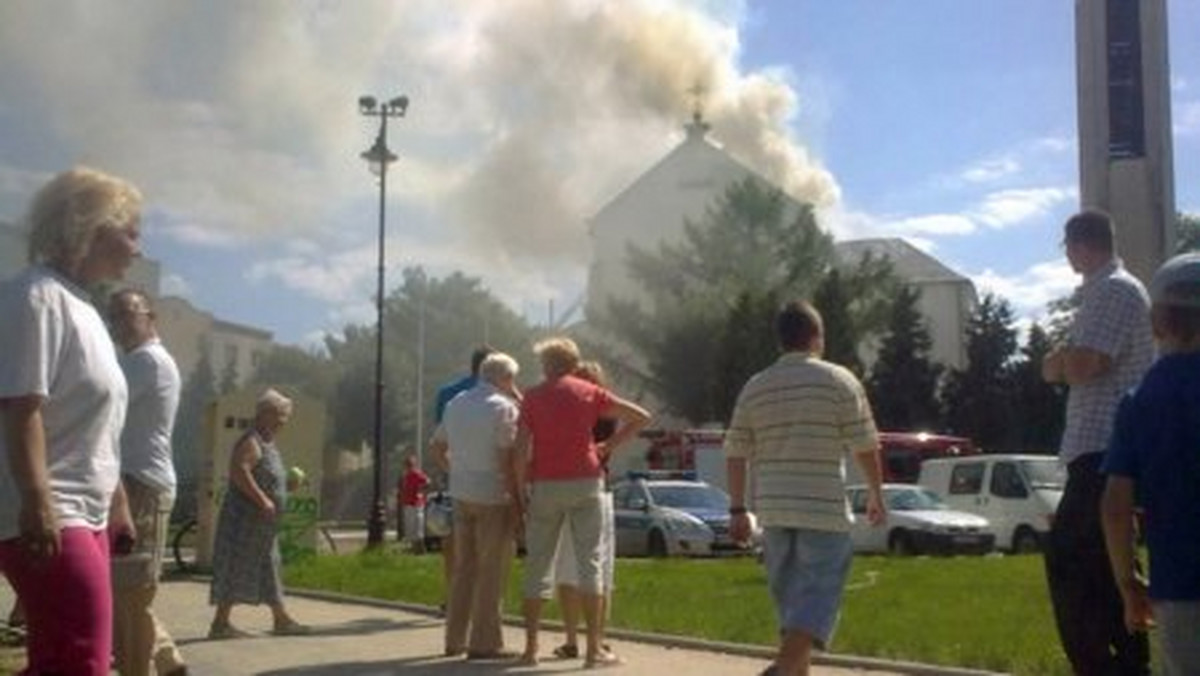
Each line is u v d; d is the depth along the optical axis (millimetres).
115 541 6227
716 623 12883
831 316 61469
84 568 4812
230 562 11969
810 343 7906
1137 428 4684
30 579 4777
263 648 11125
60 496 4816
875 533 31672
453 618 10641
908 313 64875
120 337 8039
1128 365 7105
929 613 14164
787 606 7492
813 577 7516
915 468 45812
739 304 59344
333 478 66188
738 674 9641
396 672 9734
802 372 7695
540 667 10008
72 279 5098
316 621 13336
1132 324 7023
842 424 7637
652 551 29672
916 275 85812
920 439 46062
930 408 63531
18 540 4766
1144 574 5078
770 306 58906
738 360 58219
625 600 15578
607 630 12188
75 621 4785
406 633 12234
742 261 68812
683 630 12320
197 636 12023
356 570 20297
